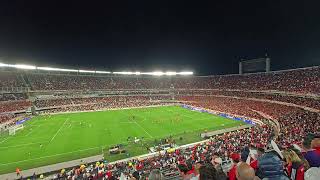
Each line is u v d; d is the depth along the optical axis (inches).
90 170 1144.2
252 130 1715.1
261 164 171.0
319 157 177.6
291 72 3216.0
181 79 4886.8
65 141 1749.5
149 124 2277.3
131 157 1395.2
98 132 1996.8
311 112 1930.4
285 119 1872.5
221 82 4197.8
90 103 3572.8
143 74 4879.4
